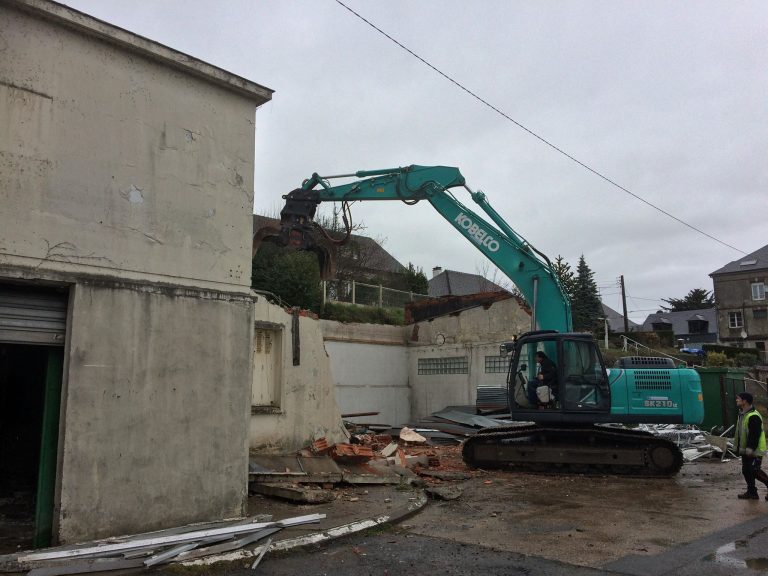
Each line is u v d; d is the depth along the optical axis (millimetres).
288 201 12469
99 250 6086
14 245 5523
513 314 18688
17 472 8680
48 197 5773
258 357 10078
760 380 30906
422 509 8039
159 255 6570
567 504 8539
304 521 6668
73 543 5512
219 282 7121
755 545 6277
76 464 5656
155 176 6617
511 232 12391
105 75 6301
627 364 12594
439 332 20547
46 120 5832
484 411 17047
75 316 5797
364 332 20031
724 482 10797
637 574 5281
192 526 6258
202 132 7125
